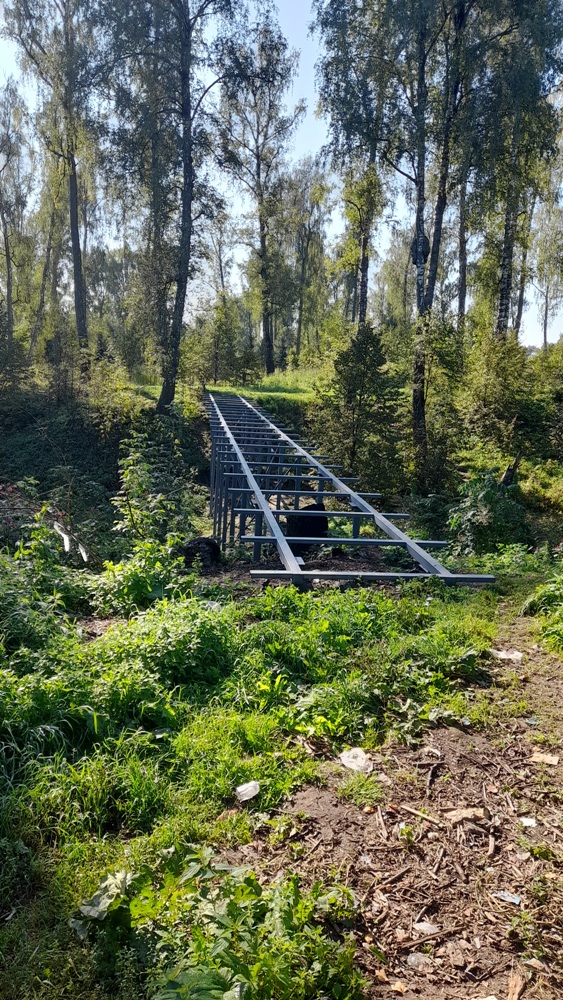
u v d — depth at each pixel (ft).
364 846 9.69
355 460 54.65
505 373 71.67
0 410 71.31
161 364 72.74
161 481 48.83
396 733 12.81
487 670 15.90
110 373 71.77
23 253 127.44
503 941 8.10
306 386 90.02
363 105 58.44
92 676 13.88
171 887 7.87
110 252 176.76
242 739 12.44
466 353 70.69
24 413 71.61
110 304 171.53
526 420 71.72
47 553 23.63
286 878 8.81
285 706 13.88
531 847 9.74
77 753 11.82
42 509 25.64
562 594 19.98
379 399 54.70
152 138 69.92
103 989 7.20
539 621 19.01
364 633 17.26
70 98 70.85
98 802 10.40
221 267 155.12
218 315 100.58
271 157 120.06
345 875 9.07
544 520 49.98
